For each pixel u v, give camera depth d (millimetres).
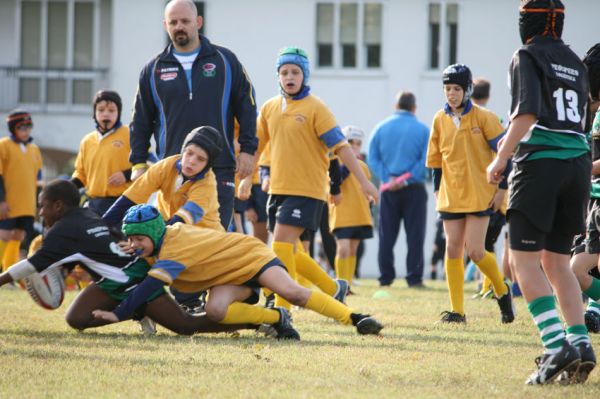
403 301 39875
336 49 102375
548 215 19359
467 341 25484
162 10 102625
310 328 28062
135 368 19969
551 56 19547
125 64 103188
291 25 101625
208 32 101750
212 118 29438
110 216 26828
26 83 107062
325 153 30750
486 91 43031
